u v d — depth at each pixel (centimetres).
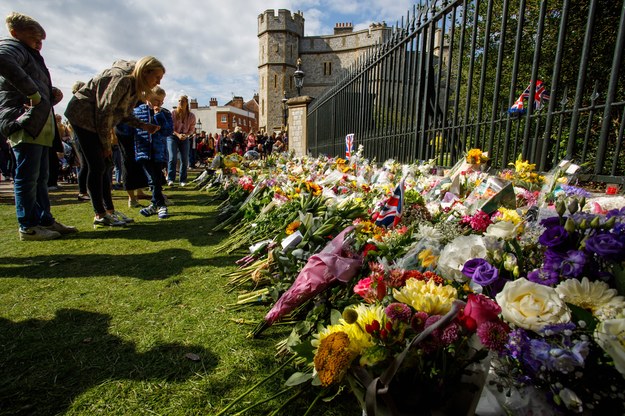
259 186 428
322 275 149
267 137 2252
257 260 255
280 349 156
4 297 221
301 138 1360
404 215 198
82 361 155
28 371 148
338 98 859
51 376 145
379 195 282
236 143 1977
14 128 327
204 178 822
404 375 92
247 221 381
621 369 73
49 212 380
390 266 135
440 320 85
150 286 238
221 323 187
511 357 88
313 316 152
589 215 100
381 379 86
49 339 172
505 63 772
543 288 86
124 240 361
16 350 163
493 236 121
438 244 142
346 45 5350
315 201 287
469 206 197
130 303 212
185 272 264
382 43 569
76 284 242
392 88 511
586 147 229
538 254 109
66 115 379
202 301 214
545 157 255
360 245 166
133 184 549
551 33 692
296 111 1373
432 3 394
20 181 343
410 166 361
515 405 91
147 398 132
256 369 149
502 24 291
